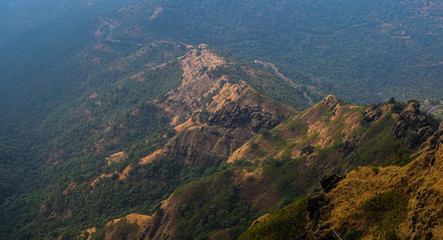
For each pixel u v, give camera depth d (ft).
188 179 524.52
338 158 327.67
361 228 125.59
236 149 554.05
